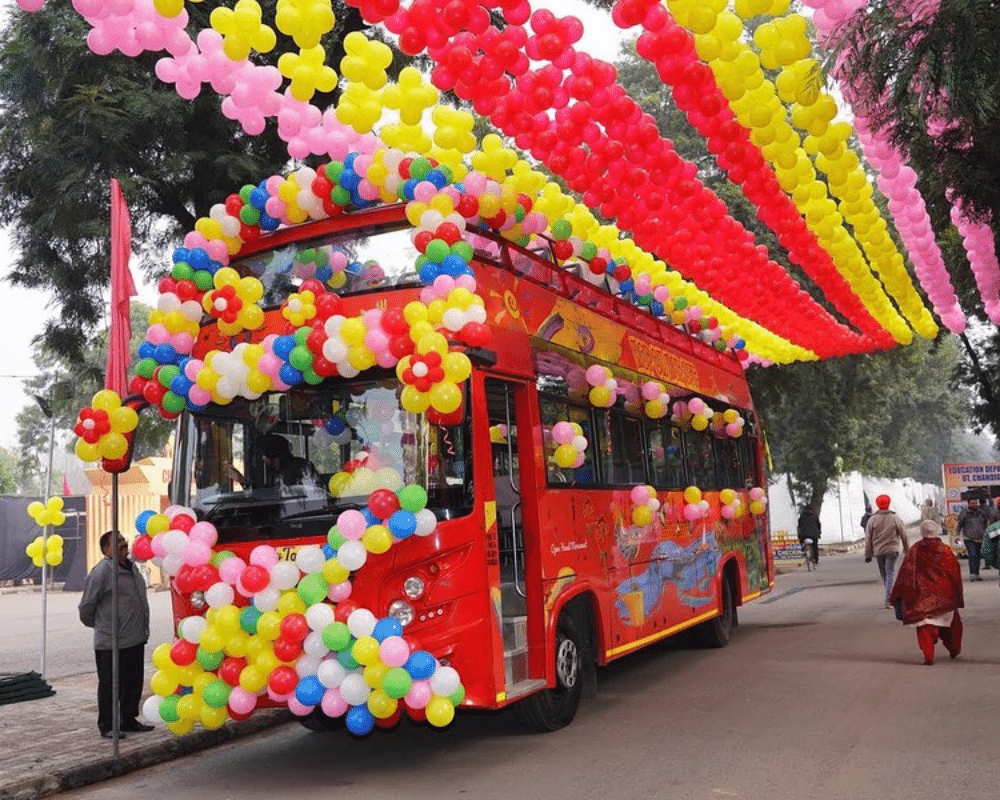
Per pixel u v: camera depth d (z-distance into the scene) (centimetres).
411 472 729
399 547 713
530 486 845
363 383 752
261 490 761
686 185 859
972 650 1255
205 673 726
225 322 768
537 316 904
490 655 733
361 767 796
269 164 1241
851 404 3700
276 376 731
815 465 3734
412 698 673
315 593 681
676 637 1415
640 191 885
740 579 1475
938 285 1318
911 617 1156
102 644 930
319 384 763
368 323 702
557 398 916
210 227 805
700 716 908
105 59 1124
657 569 1141
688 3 617
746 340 1666
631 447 1107
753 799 634
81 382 1446
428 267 724
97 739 908
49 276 1301
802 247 1066
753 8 605
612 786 682
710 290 1208
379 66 672
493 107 725
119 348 880
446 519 726
